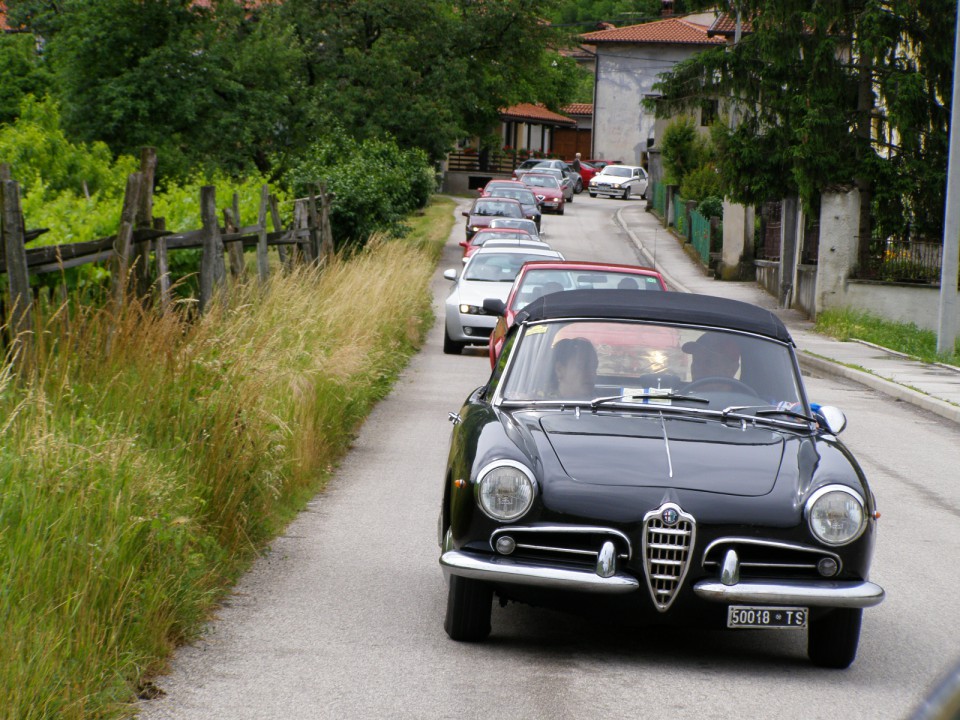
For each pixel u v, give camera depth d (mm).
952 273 38562
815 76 48844
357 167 52906
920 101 47000
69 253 14445
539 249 37781
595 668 9539
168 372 13266
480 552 9547
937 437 24234
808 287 54188
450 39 90125
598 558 9211
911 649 10508
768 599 9188
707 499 9352
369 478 17297
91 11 67188
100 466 9953
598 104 155250
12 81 85250
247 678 8961
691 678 9398
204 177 49969
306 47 81688
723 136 51656
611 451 9883
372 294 30328
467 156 139750
